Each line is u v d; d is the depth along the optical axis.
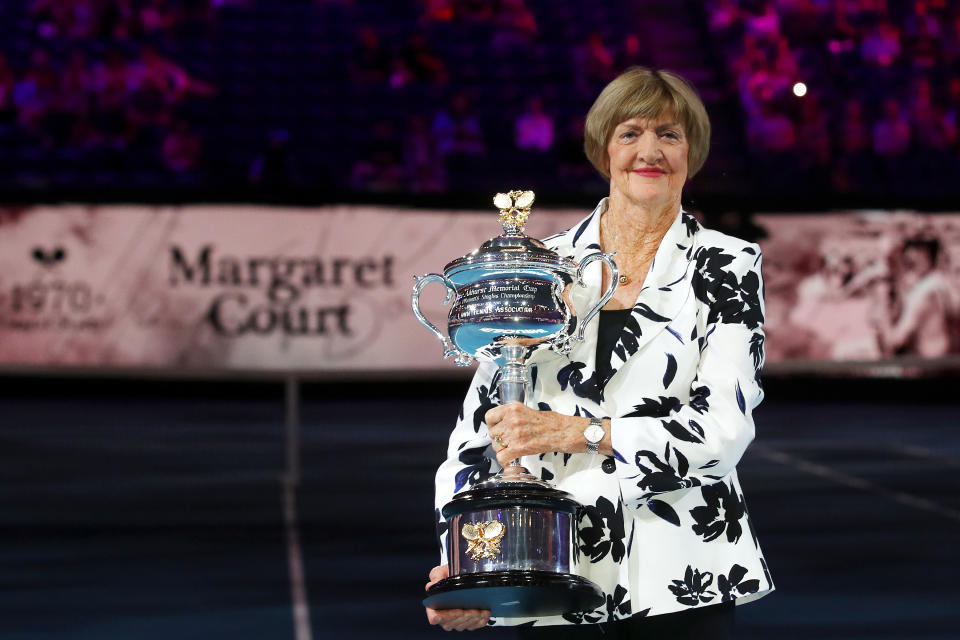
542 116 15.16
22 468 8.90
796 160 15.22
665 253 2.67
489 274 2.61
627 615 2.55
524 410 2.52
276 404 12.13
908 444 10.11
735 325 2.63
